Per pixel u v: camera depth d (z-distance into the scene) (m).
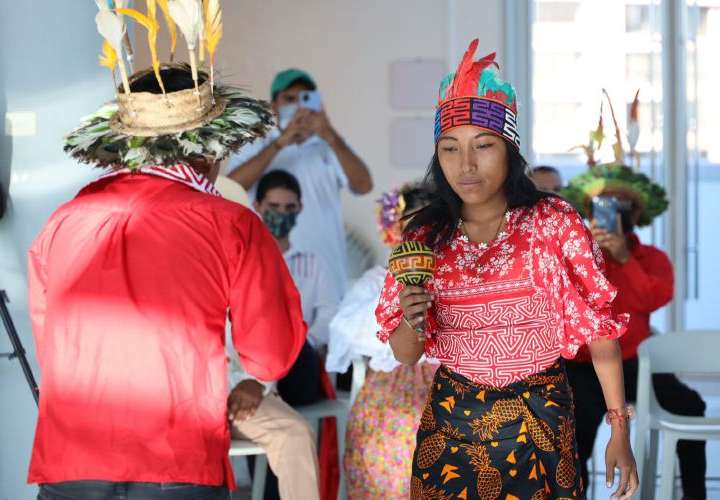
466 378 2.84
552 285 2.73
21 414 4.01
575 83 7.98
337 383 6.13
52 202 4.02
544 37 8.00
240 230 2.77
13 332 3.85
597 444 6.54
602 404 5.03
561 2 7.96
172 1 2.76
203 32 2.85
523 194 2.79
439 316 2.85
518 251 2.77
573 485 2.79
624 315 2.71
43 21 3.99
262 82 8.08
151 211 2.72
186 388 2.65
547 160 8.03
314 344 6.01
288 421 3.99
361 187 7.49
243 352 2.80
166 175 2.80
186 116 2.80
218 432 2.70
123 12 2.77
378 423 4.17
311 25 8.07
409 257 2.62
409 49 8.10
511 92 2.78
